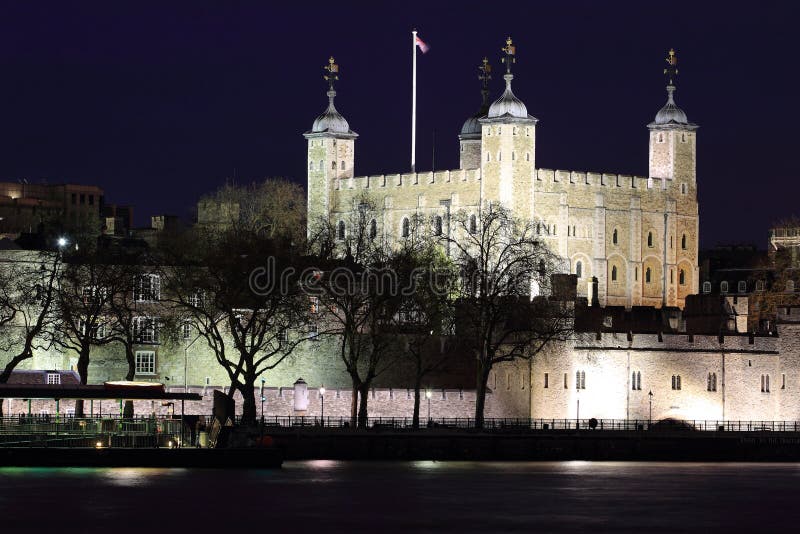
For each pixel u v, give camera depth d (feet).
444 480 602.44
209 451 612.70
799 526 517.14
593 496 568.00
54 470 598.75
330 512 523.70
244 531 491.72
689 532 504.02
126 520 503.20
